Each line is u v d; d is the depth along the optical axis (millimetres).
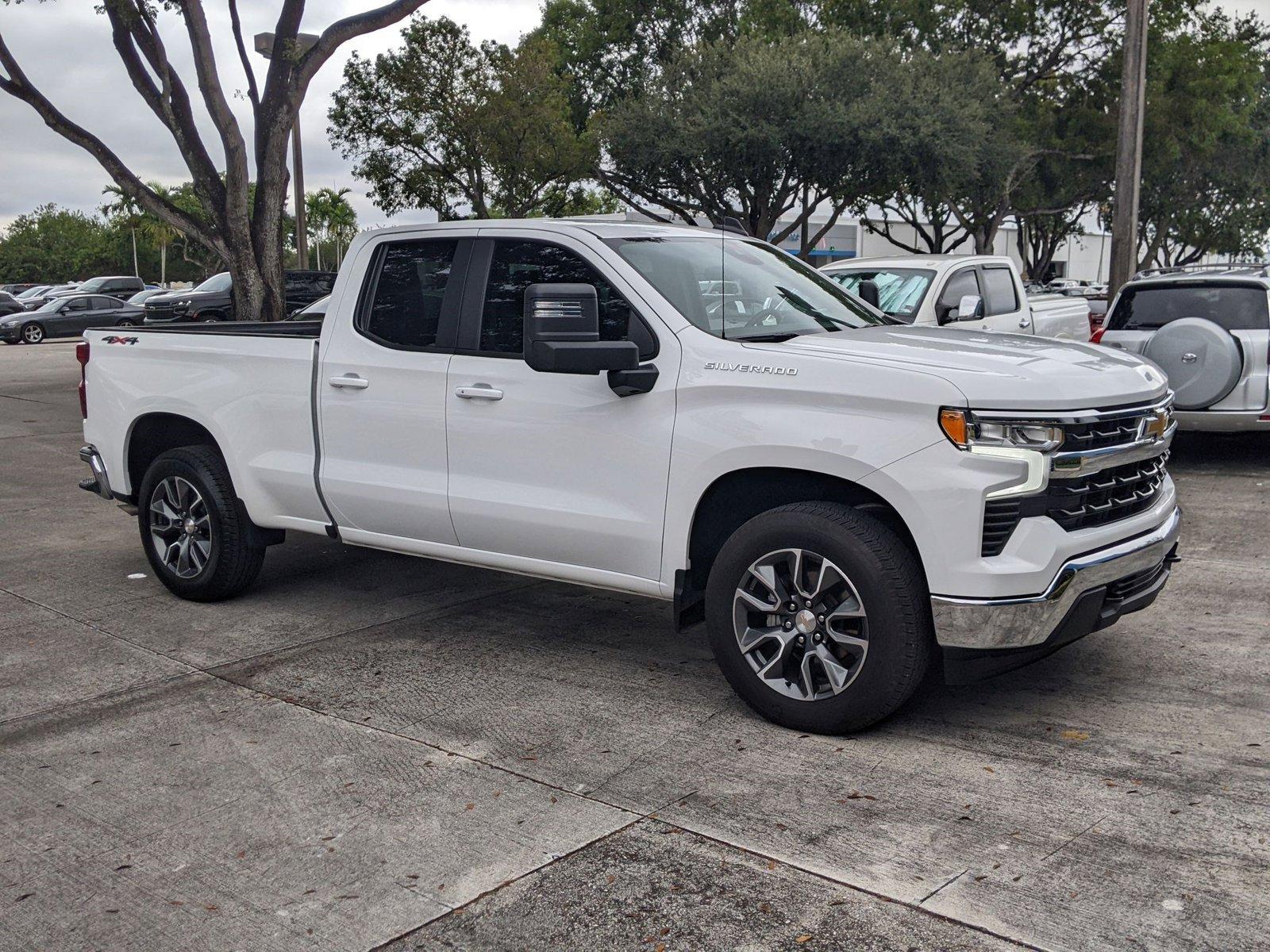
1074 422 3838
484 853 3369
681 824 3510
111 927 3018
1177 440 11211
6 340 36000
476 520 4938
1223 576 6262
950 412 3783
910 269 10062
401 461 5191
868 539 3928
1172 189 46844
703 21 34188
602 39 34125
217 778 3936
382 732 4328
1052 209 41719
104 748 4215
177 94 14906
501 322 4906
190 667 5129
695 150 27250
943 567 3820
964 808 3562
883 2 34656
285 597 6297
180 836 3520
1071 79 37562
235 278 15312
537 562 4859
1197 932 2838
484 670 5027
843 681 4051
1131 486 4297
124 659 5246
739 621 4262
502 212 29781
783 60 27266
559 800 3703
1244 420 8930
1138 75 15633
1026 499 3799
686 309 4535
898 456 3848
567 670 5023
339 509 5461
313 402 5477
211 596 6117
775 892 3094
